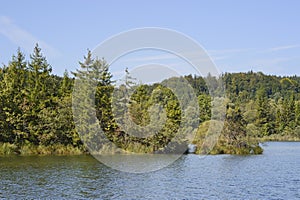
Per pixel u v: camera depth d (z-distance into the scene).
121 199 22.34
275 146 69.44
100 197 22.77
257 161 41.66
